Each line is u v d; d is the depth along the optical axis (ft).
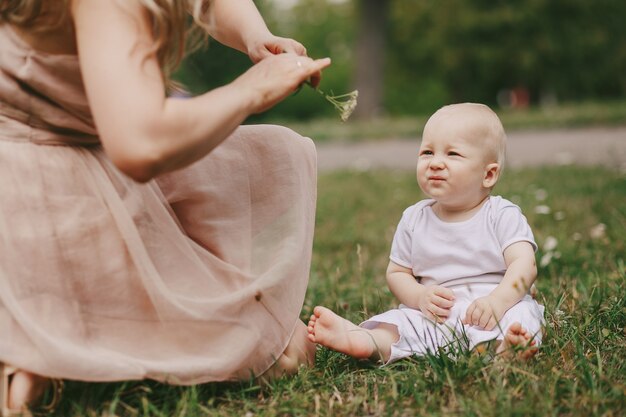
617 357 7.28
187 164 5.98
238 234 7.41
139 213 6.69
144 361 6.33
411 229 8.37
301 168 7.73
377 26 73.05
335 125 55.83
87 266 6.41
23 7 6.10
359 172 28.96
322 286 10.86
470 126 7.94
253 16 7.65
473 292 7.84
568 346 7.50
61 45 6.22
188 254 6.92
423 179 8.13
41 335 6.05
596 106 50.57
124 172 5.80
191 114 5.71
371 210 18.83
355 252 13.60
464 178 7.91
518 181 21.79
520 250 7.80
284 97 6.24
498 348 7.36
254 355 6.95
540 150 33.12
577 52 96.89
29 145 6.45
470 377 6.77
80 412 6.17
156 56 5.93
